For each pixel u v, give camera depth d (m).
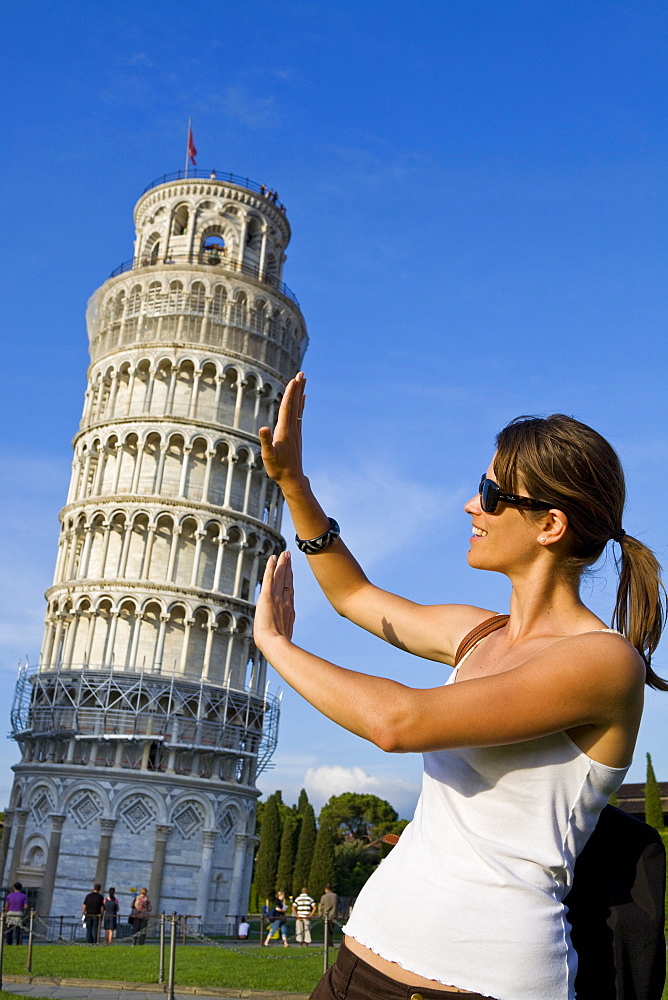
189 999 20.48
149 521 65.75
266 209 77.38
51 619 67.81
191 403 69.00
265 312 73.81
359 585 2.82
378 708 1.78
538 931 1.79
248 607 66.94
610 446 2.16
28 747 64.62
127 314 72.88
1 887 60.03
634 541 2.13
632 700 1.83
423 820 2.01
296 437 2.78
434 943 1.81
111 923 45.66
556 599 2.16
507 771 1.89
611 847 2.06
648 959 1.97
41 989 21.33
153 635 64.12
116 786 59.94
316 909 62.12
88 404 74.25
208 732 63.25
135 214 80.44
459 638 2.49
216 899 60.53
